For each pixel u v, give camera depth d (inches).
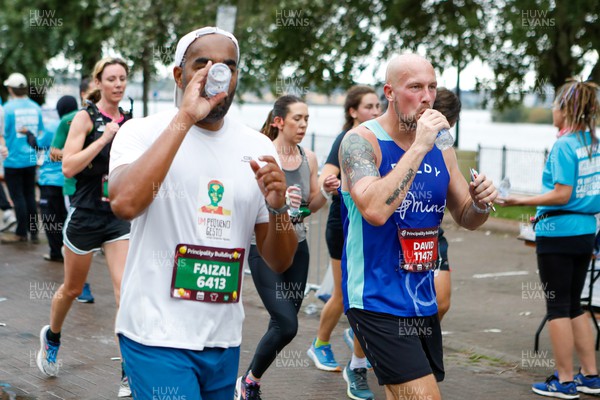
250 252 215.2
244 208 129.6
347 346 293.4
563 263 235.5
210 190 126.4
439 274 216.1
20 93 474.9
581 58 660.1
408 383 149.3
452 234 596.7
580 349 244.5
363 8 695.1
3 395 222.1
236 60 124.6
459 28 636.1
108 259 231.5
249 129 133.3
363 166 150.3
